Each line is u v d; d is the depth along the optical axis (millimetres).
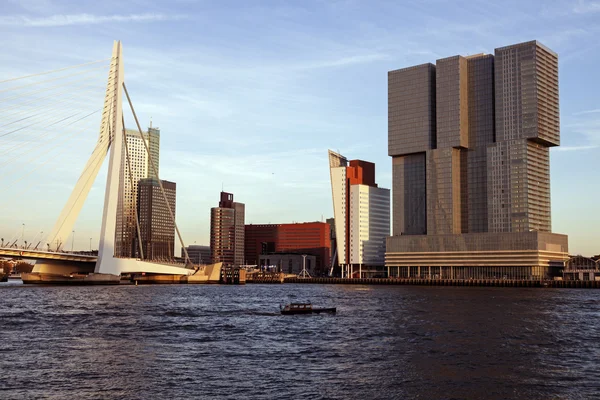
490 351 87562
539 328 113625
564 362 79750
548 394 63812
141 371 72812
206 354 84562
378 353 85938
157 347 89938
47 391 63438
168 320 125438
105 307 152625
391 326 116500
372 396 62750
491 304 176750
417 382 68375
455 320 127375
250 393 63344
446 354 85125
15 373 71062
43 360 78688
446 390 65125
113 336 100500
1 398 60781
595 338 100812
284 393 63438
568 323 122562
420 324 119812
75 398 61062
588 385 67438
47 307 150000
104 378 69000
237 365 76875
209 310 151625
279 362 79062
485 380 69500
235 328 113562
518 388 66125
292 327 115500
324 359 81250
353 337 101500
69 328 109875
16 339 96125
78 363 77000
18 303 161000
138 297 194875
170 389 64625
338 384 67250
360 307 164625
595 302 187750
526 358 82312
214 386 66000
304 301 192125
